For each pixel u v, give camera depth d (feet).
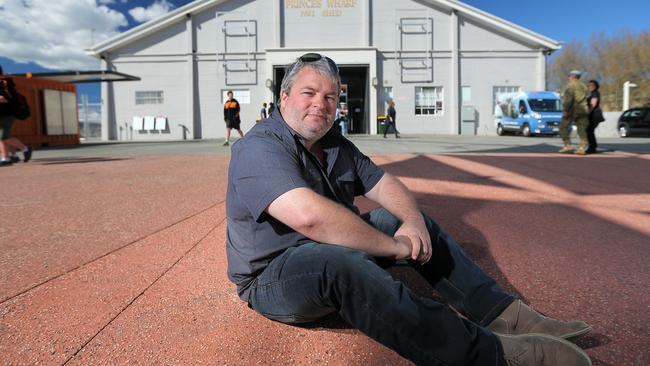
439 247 6.21
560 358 4.71
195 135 82.12
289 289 5.32
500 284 7.88
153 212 13.69
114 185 19.33
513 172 22.13
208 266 8.74
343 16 81.05
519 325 5.65
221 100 81.97
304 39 81.30
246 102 81.87
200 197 16.20
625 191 16.96
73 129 62.64
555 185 18.28
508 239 10.59
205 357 5.50
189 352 5.61
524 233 11.12
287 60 80.18
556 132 68.90
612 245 10.17
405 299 4.76
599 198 15.66
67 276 8.20
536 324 5.53
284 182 5.38
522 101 72.69
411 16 80.89
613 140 59.98
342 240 5.32
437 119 82.33
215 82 81.76
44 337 5.94
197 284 7.80
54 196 16.70
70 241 10.53
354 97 90.12
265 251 5.82
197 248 9.93
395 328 4.74
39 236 10.98
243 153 5.79
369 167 7.25
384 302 4.75
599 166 24.62
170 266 8.75
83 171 25.08
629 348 5.74
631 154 32.09
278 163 5.54
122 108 82.07
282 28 81.15
